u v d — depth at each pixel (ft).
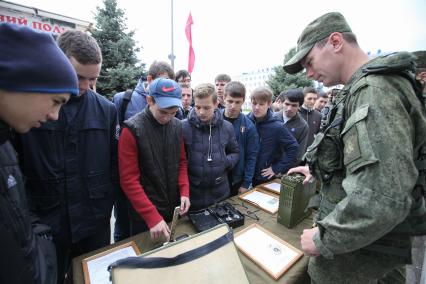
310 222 4.33
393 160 1.94
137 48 20.35
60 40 3.28
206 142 5.25
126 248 3.48
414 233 2.49
